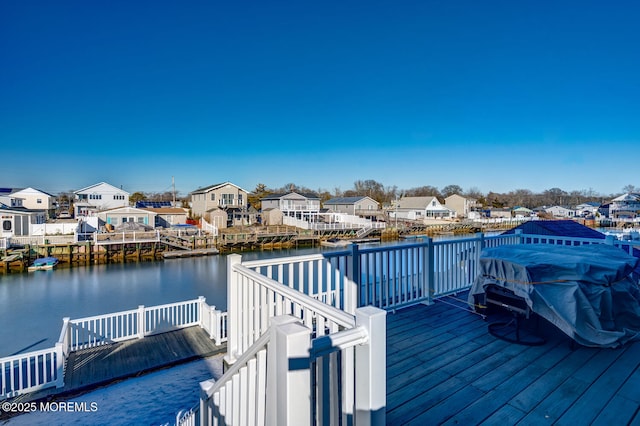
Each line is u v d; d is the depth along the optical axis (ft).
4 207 87.35
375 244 105.70
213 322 27.48
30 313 43.47
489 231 142.61
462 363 8.78
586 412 6.76
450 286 14.76
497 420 6.56
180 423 14.38
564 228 37.09
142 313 27.78
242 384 5.72
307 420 4.05
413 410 6.88
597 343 8.96
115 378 21.56
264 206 148.97
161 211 114.52
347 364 4.75
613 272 9.39
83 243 75.66
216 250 87.45
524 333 10.55
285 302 7.44
